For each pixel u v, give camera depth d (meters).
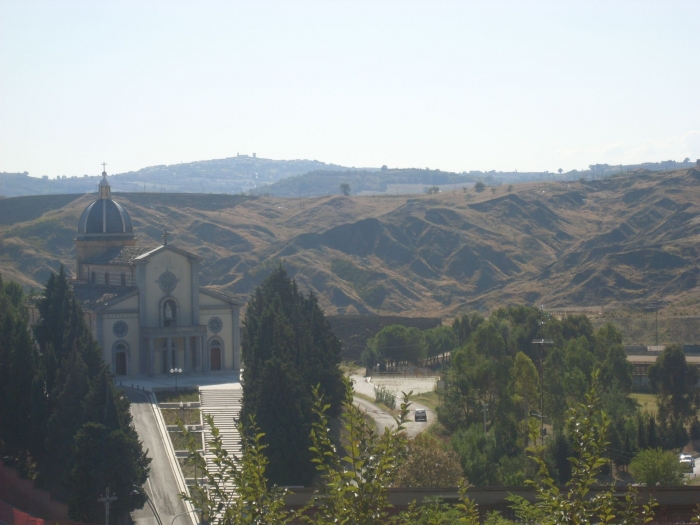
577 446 32.56
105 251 163.12
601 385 134.00
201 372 148.12
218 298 151.75
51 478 101.75
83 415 96.38
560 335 161.75
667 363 140.50
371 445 34.16
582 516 31.30
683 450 129.50
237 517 34.53
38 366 112.62
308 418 100.44
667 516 54.53
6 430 109.50
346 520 32.31
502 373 122.12
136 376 144.12
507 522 50.44
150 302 146.12
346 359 197.12
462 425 121.56
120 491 91.62
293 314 127.25
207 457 107.12
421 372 180.50
